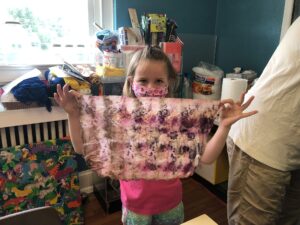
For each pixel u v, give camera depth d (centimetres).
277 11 174
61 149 152
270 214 112
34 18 162
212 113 75
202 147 77
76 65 166
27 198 144
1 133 143
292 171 119
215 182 197
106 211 170
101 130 76
